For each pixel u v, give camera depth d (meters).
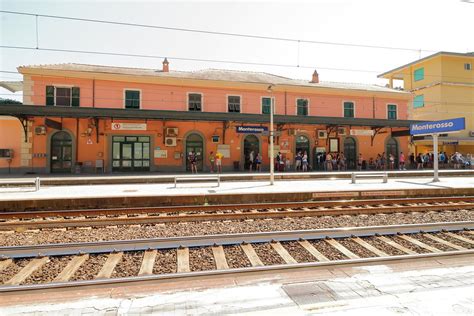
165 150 19.64
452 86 28.89
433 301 3.01
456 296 3.12
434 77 29.55
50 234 5.89
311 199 9.52
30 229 6.26
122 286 3.49
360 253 4.73
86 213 7.32
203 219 6.96
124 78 19.31
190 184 12.77
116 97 19.33
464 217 7.25
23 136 17.56
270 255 4.60
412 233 5.65
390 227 5.75
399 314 2.75
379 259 4.21
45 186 12.10
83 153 18.28
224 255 4.53
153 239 4.99
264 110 22.11
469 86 28.98
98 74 18.84
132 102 19.62
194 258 4.47
